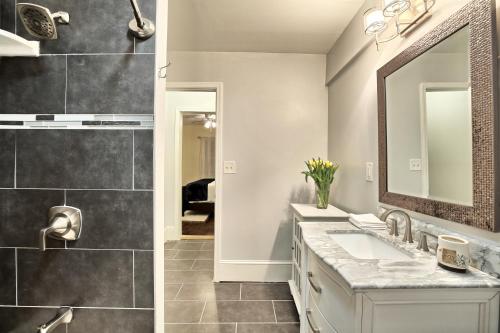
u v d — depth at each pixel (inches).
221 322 73.1
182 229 167.0
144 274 38.2
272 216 100.3
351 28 75.1
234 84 99.2
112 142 38.2
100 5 38.4
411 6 46.6
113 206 38.2
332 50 92.7
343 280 33.1
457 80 37.1
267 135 99.9
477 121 33.5
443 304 30.4
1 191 38.3
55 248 38.2
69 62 38.2
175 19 75.5
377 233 51.2
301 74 100.0
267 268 99.6
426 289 29.5
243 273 99.2
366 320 30.1
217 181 99.4
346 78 81.0
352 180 75.7
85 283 38.2
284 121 100.1
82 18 38.3
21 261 38.2
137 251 38.2
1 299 38.4
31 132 38.3
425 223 43.7
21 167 38.2
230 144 99.5
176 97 144.8
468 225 35.1
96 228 38.2
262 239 100.2
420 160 45.4
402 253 41.9
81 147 38.2
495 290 30.0
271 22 77.0
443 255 33.6
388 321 30.3
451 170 38.3
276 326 71.7
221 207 99.5
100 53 38.2
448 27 38.3
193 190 206.2
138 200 38.1
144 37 37.9
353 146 75.2
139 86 38.1
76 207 38.1
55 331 38.4
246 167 99.8
